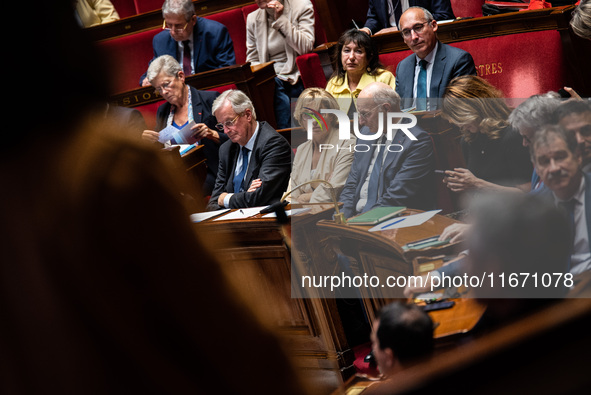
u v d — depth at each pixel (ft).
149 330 5.45
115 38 64.64
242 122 39.22
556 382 3.80
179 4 55.47
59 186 5.45
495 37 43.86
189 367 5.54
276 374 5.80
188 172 44.60
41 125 5.45
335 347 27.12
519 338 3.98
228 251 27.78
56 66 5.41
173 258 5.56
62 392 5.35
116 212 5.43
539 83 42.86
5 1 5.19
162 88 48.29
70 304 5.37
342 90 46.50
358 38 45.14
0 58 5.23
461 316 14.44
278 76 58.03
